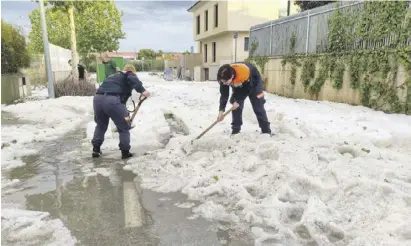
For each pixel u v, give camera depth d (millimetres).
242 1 24172
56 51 17719
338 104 9102
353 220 2842
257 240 2652
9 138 6176
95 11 25891
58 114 8820
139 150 5375
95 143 5027
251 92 5398
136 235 2803
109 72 10609
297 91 11516
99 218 3111
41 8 11641
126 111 4926
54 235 2783
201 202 3439
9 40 12258
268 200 3271
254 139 5078
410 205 3031
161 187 3779
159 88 15703
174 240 2729
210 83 20422
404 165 4008
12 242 2697
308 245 2598
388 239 2475
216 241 2705
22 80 13625
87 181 4062
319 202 3090
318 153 4270
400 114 7441
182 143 5266
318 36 10633
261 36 14375
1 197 3605
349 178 3420
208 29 28219
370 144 4727
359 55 8562
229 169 4117
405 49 7285
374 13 8359
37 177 4227
